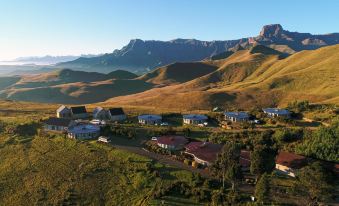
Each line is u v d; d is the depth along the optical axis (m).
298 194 69.12
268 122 133.00
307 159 87.31
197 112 163.88
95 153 99.31
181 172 84.50
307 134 104.69
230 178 73.25
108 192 81.50
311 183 66.75
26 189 86.88
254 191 72.50
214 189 75.62
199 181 79.06
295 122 128.62
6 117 145.38
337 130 94.75
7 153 106.44
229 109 193.62
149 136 114.75
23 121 132.50
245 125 127.75
